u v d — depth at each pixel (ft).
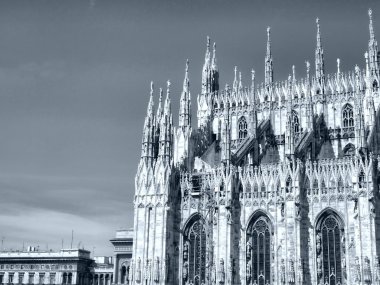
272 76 315.58
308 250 228.22
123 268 369.71
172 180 258.16
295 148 240.32
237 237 241.14
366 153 221.87
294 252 225.56
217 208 243.19
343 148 275.59
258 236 239.71
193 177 262.47
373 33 276.00
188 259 252.62
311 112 269.03
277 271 228.84
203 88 319.27
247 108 302.66
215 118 312.50
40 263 391.04
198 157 284.00
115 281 368.27
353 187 220.23
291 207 230.48
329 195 228.84
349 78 282.77
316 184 233.55
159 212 252.42
